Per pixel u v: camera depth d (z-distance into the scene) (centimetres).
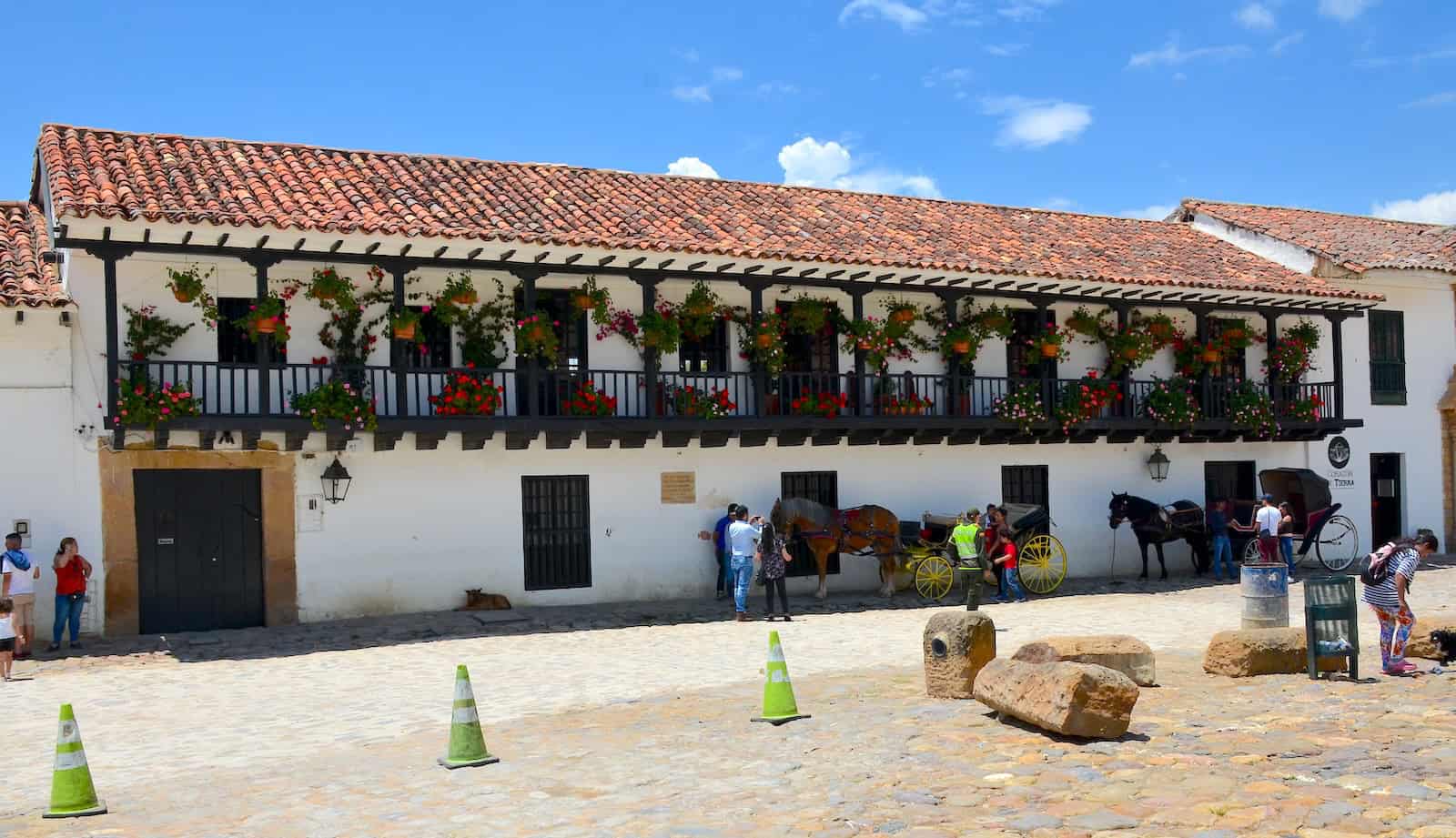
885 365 2161
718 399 1992
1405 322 2806
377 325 1844
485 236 1727
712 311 2020
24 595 1549
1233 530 2442
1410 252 2733
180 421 1622
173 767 965
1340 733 885
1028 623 1747
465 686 920
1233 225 2800
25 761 1002
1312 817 669
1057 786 752
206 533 1753
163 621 1722
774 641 1033
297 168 1908
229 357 1770
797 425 2041
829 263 1991
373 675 1382
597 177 2228
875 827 686
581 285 1991
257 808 808
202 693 1295
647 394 1948
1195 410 2411
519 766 896
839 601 2047
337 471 1781
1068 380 2317
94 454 1670
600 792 805
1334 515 2659
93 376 1673
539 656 1499
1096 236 2603
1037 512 2212
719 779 822
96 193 1587
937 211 2517
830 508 2105
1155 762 803
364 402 1706
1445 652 1266
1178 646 1501
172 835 748
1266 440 2620
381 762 937
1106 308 2416
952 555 2112
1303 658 1198
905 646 1527
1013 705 917
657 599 2038
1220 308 2512
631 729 1024
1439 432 2841
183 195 1656
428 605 1867
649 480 2042
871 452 2231
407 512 1858
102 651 1567
